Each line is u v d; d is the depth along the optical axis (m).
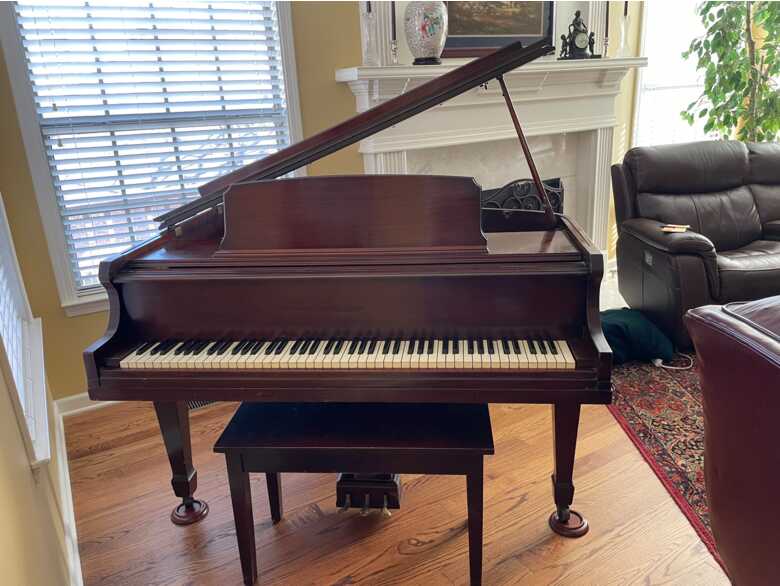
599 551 1.73
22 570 1.10
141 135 2.65
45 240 2.50
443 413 1.58
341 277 1.47
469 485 1.46
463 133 3.25
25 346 1.95
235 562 1.76
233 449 1.47
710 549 1.71
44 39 2.37
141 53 2.56
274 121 2.94
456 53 3.30
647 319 3.06
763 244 3.35
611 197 4.23
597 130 3.80
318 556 1.76
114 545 1.85
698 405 2.53
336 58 2.96
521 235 1.76
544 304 1.47
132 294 1.57
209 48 2.69
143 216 2.76
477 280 1.47
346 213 1.50
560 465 1.73
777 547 1.07
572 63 3.33
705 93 4.00
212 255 1.59
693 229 3.38
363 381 1.43
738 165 3.52
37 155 2.41
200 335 1.58
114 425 2.57
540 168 3.83
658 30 4.13
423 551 1.76
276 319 1.55
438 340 1.51
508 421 2.46
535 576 1.65
